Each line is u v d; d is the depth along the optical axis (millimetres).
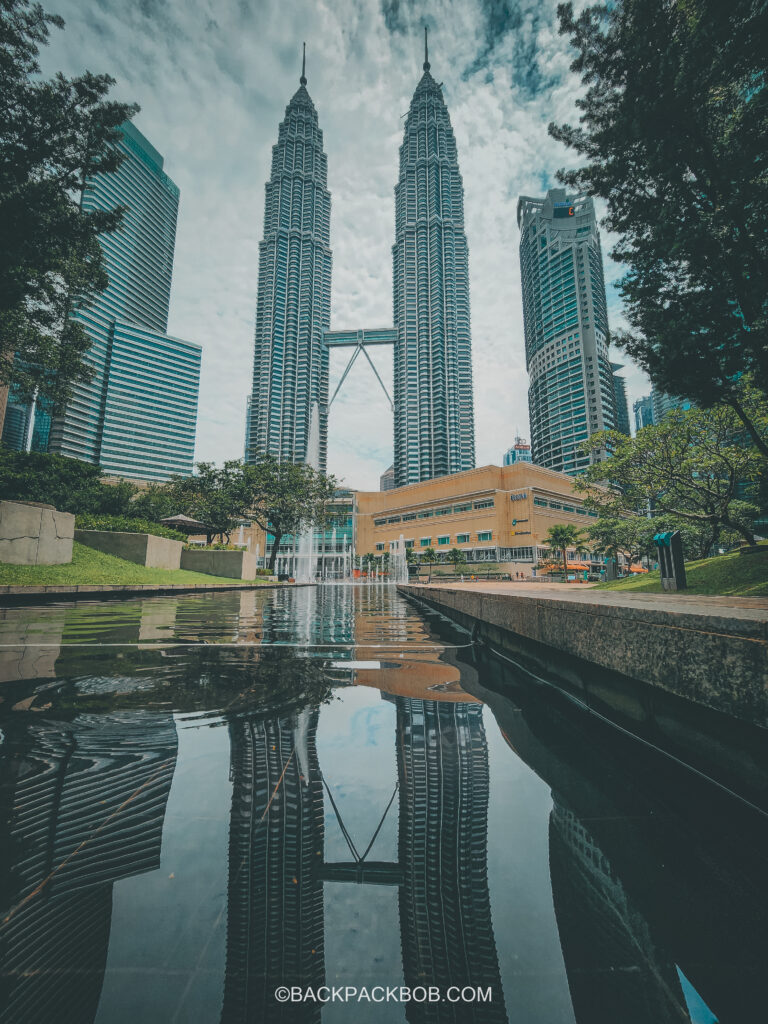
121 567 14133
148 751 1862
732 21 5070
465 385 126375
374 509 88562
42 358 10773
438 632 6039
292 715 2387
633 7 5676
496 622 4559
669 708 1874
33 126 8133
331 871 1105
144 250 139750
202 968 828
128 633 5355
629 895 1014
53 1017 721
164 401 116125
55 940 865
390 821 1354
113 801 1432
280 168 147500
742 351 6688
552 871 1117
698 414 12898
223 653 4164
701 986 790
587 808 1445
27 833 1232
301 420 128250
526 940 901
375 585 37656
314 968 832
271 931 907
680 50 5488
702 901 995
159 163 147625
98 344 108625
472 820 1359
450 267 132750
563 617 2865
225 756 1834
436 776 1688
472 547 66562
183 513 36688
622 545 31094
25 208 8250
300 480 37312
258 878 1055
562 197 123375
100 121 8477
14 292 9008
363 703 2639
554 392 115438
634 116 6090
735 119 5883
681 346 6895
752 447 12750
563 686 2986
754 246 5926
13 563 10672
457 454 122500
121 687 2891
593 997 783
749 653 1341
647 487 15375
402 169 147625
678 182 6398
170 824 1307
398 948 874
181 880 1050
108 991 771
